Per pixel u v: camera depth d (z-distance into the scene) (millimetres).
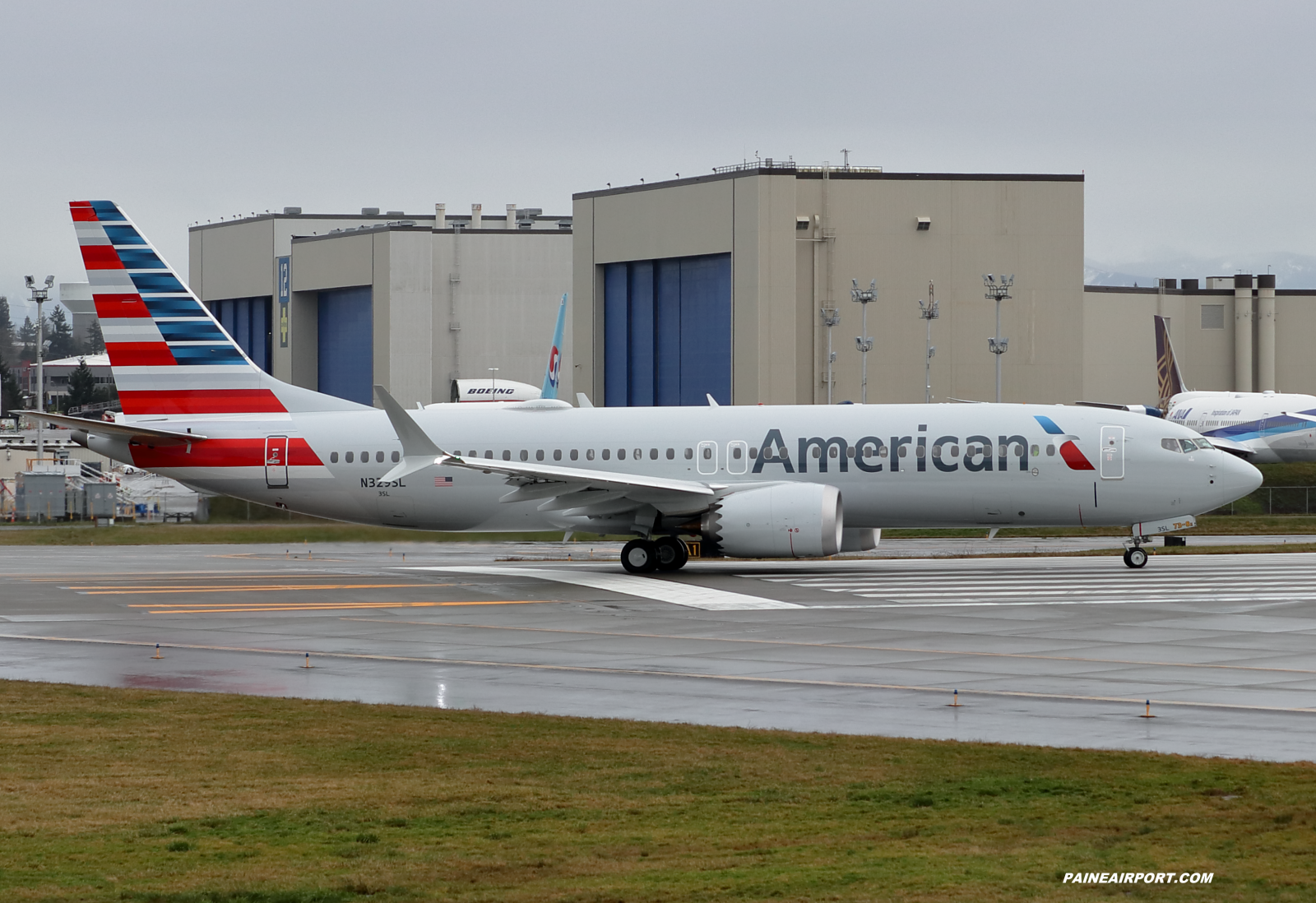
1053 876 43938
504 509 159375
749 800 54469
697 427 156375
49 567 171500
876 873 44312
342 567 168625
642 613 119125
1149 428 150750
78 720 72188
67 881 43844
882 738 66062
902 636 103812
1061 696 77938
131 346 164250
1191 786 55812
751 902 41344
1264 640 100562
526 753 63188
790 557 147000
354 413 164375
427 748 64500
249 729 69562
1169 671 86625
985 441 151000
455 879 43938
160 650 99062
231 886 43312
